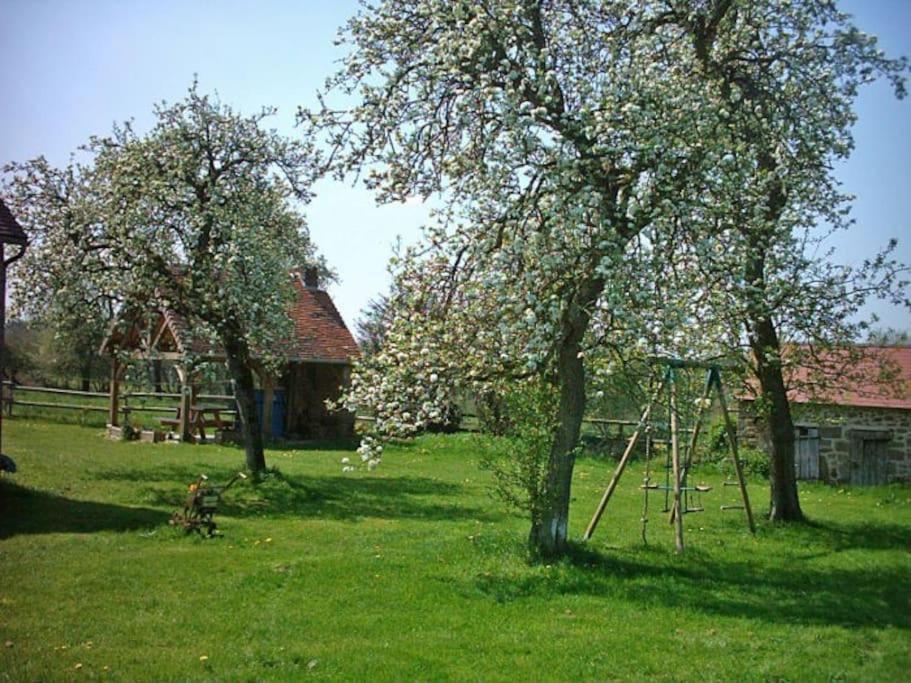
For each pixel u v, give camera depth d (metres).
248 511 15.04
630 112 9.12
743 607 9.49
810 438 24.23
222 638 7.81
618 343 10.54
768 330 15.00
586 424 27.80
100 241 18.03
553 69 10.00
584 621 8.65
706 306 11.15
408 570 10.38
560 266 9.62
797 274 13.84
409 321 10.38
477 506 16.72
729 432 14.70
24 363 43.41
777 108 13.45
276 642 7.72
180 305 18.12
